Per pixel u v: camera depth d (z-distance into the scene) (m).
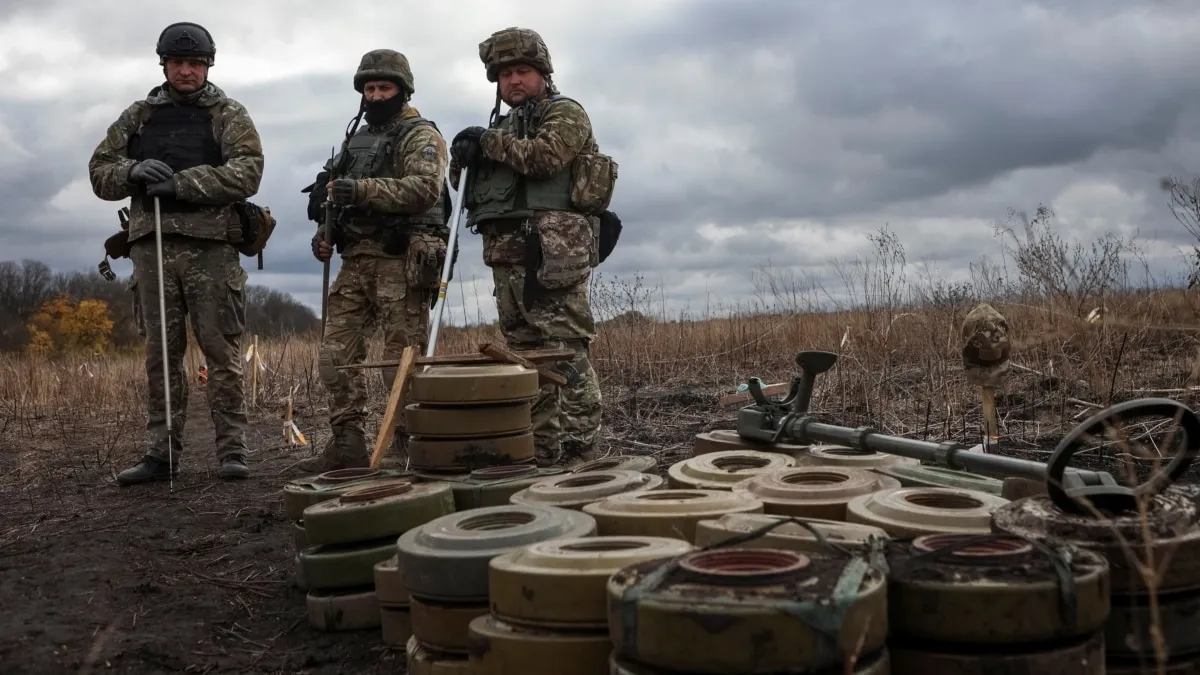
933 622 2.00
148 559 4.28
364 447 6.01
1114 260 6.88
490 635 2.28
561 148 5.09
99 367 12.02
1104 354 5.84
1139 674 2.18
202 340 5.84
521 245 5.26
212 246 5.78
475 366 4.09
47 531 4.81
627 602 1.90
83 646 3.28
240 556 4.35
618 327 10.14
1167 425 5.26
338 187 5.49
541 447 5.21
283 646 3.36
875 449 3.41
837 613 1.79
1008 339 3.82
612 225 5.60
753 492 2.99
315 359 10.91
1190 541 2.13
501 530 2.67
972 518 2.51
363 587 3.40
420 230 5.93
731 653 1.78
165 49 5.68
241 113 5.82
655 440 6.74
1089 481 2.42
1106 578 2.04
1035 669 1.98
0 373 11.31
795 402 3.78
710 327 10.55
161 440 5.91
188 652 3.29
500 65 5.40
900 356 8.31
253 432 8.27
